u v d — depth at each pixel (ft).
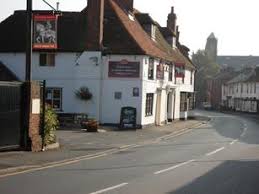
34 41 74.64
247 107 306.55
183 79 179.22
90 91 121.70
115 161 61.57
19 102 63.36
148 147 81.76
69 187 41.86
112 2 133.90
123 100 121.49
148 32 147.95
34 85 64.85
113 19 127.75
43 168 53.26
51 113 71.31
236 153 75.97
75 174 49.49
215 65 403.75
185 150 78.28
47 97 124.88
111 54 121.19
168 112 159.94
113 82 121.49
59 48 123.95
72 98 123.85
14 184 42.73
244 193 41.73
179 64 162.81
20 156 59.57
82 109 122.62
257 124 172.65
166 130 122.62
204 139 102.58
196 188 43.39
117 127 118.73
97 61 121.19
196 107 366.63
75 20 131.75
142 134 106.01
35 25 74.28
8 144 61.98
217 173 53.36
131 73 120.98
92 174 49.85
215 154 73.61
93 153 68.49
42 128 67.26
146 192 40.60
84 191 40.16
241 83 324.39
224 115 249.14
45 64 125.39
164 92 146.92
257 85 292.20
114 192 40.11
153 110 134.21
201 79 375.86
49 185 42.60
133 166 57.16
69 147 74.23
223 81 382.63
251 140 104.06
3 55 128.57
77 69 122.01
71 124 113.39
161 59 139.13
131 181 46.14
